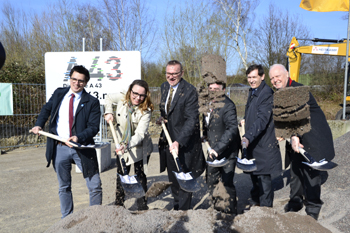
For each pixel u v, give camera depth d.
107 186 4.50
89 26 15.49
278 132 2.73
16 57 14.22
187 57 11.78
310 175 2.72
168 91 3.12
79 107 2.85
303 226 2.05
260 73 3.13
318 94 19.02
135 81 3.00
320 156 2.63
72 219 2.08
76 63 7.04
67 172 2.86
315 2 9.72
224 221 2.08
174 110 2.95
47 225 3.14
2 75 9.79
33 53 14.76
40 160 6.62
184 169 2.96
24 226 3.12
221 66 2.90
